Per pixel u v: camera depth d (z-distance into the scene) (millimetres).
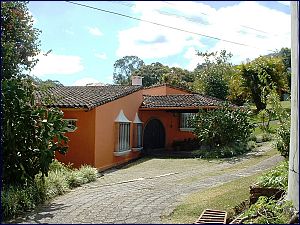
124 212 8477
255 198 8852
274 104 15422
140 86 21516
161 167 16312
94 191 11102
